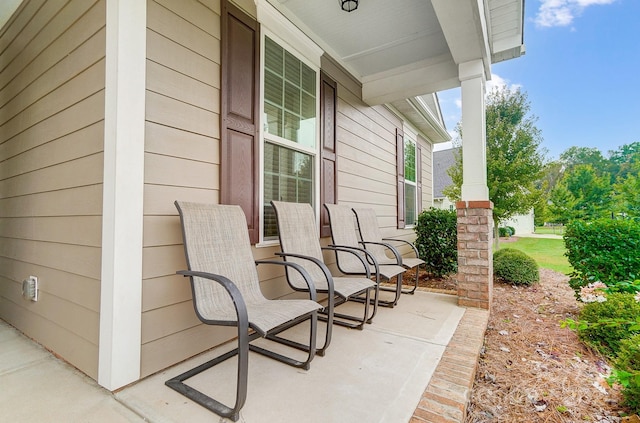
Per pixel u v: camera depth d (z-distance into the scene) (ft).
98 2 6.24
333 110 12.96
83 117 6.50
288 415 4.89
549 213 44.62
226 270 6.75
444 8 8.79
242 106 8.48
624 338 7.59
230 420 4.78
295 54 10.74
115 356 5.59
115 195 5.64
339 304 10.80
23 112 8.79
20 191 8.90
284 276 10.16
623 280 11.09
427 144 28.14
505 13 10.46
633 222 11.71
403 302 11.55
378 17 10.68
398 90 14.32
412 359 6.79
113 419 4.90
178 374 6.23
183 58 6.98
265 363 6.69
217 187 7.71
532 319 10.81
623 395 5.89
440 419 4.74
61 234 7.09
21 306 8.65
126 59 5.82
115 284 5.60
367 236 13.12
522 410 5.86
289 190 10.55
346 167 14.16
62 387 5.78
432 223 16.75
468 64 11.50
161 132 6.47
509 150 24.14
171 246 6.61
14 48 9.24
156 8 6.45
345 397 5.37
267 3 9.39
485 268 10.71
